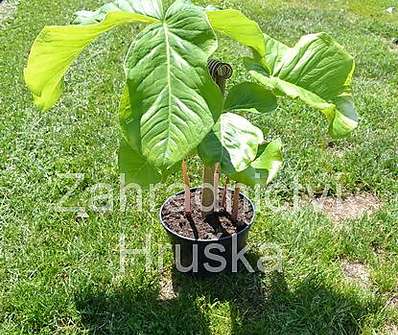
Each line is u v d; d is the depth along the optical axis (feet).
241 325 2.63
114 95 4.79
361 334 2.61
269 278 2.89
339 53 2.40
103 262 2.95
